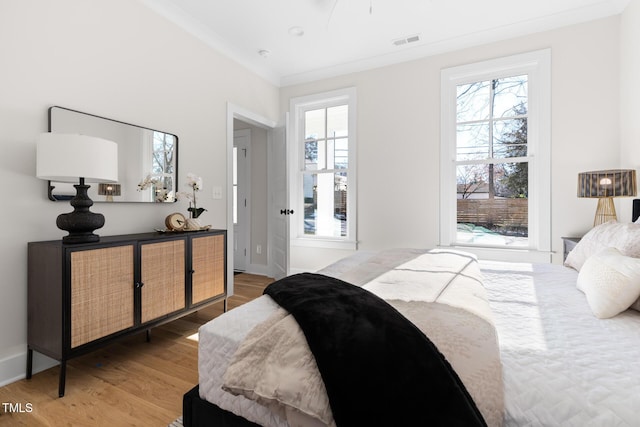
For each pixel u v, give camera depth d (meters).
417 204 3.43
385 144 3.59
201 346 1.06
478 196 3.23
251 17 2.79
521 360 0.80
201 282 2.49
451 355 0.77
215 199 3.14
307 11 2.71
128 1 2.33
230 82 3.35
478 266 1.78
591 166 2.73
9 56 1.71
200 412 1.04
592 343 0.89
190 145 2.86
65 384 1.70
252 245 4.47
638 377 0.72
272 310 1.12
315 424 0.76
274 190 4.11
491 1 2.58
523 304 1.24
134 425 1.38
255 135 4.39
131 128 2.33
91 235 1.77
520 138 3.05
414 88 3.43
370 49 3.39
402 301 1.09
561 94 2.82
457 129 3.31
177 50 2.73
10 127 1.72
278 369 0.82
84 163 1.66
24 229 1.78
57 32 1.92
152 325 2.07
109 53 2.21
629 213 2.49
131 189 2.33
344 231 3.95
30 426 1.37
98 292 1.75
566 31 2.80
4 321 1.71
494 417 0.68
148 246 2.05
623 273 1.10
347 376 0.73
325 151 4.05
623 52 2.57
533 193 2.99
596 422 0.63
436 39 3.18
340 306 0.93
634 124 2.40
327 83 3.92
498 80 3.14
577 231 2.79
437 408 0.65
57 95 1.92
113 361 1.96
